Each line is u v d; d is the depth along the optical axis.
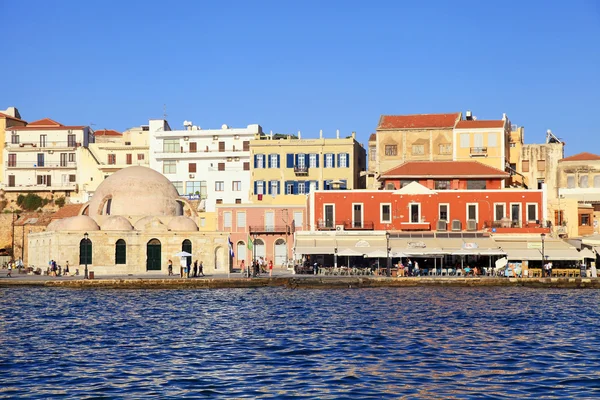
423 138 138.88
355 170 149.62
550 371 44.72
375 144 151.00
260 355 50.12
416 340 55.41
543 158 143.88
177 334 59.41
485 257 110.38
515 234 113.44
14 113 184.38
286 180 147.88
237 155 161.00
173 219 121.75
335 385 41.66
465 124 137.38
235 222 132.50
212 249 120.31
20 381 42.84
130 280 101.81
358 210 117.75
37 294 93.50
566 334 58.00
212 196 157.00
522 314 69.94
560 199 125.12
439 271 107.31
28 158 172.00
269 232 131.75
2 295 92.00
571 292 91.69
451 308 74.81
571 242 108.19
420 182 120.88
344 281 100.06
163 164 163.62
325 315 70.12
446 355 49.69
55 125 179.38
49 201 170.12
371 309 74.38
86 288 101.44
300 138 151.88
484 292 91.62
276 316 70.00
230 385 41.75
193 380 42.94
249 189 154.25
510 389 40.72
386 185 121.25
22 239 145.50
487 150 135.75
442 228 115.44
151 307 78.44
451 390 40.53
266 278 103.19
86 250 116.19
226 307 78.00
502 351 51.00
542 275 103.94
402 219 116.94
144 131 173.12
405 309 74.12
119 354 50.81
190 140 163.50
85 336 58.66
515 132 145.12
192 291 97.25
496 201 115.81
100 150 171.25
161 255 119.31
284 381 42.62
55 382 42.59
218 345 54.09
